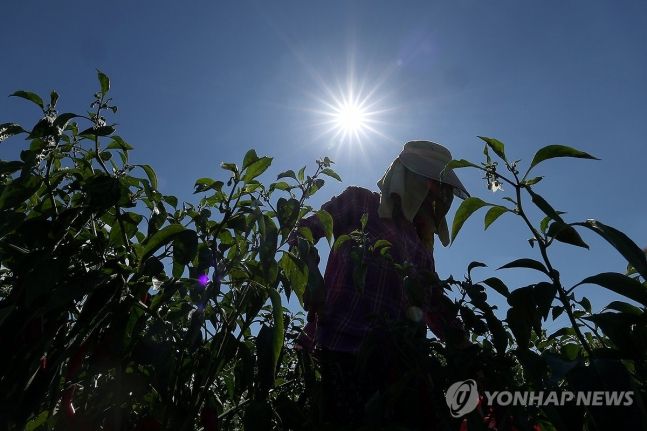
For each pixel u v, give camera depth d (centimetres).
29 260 180
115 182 192
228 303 217
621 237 157
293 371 258
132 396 179
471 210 189
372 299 240
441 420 180
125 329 179
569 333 200
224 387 255
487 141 178
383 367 222
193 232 187
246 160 204
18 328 172
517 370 233
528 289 178
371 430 179
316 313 234
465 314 190
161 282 199
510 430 169
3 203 188
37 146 191
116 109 203
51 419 189
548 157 173
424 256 263
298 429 203
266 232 189
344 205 271
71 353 179
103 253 196
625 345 164
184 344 181
